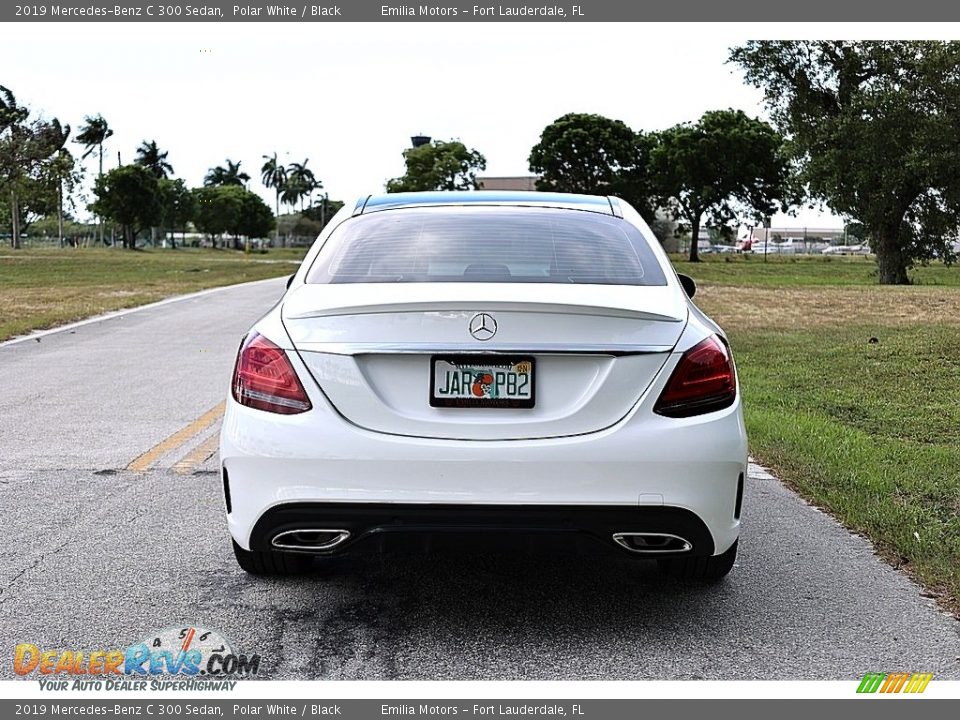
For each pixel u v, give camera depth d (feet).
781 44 120.98
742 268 198.80
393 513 10.63
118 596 12.58
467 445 10.58
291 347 11.04
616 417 10.72
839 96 123.13
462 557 14.38
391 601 12.53
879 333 47.21
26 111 196.65
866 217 124.77
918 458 20.38
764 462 20.68
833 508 16.87
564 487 10.58
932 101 113.70
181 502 17.06
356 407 10.78
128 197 336.29
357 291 11.59
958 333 45.24
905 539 14.76
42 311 58.13
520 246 12.74
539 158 263.90
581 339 10.73
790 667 10.67
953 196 117.60
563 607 12.37
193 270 135.33
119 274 120.67
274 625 11.73
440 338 10.73
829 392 29.89
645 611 12.23
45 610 12.10
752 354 39.96
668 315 11.16
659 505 10.64
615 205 14.69
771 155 242.58
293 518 10.84
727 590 13.00
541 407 10.73
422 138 380.99
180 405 27.22
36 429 23.73
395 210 14.10
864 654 10.99
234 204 399.85
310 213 457.68
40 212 285.64
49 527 15.55
